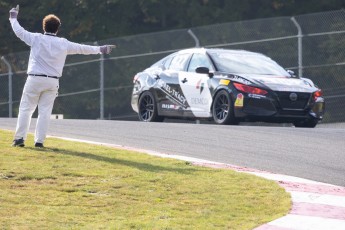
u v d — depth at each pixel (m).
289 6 93.00
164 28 95.56
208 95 48.78
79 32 93.94
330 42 64.75
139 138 39.88
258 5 92.88
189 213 23.78
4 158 29.66
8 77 72.00
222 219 23.22
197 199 25.39
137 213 23.61
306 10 93.06
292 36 62.75
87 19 93.81
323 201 25.83
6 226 21.72
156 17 95.94
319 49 64.75
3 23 92.19
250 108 46.72
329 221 23.33
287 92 47.06
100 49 32.53
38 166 28.55
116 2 93.19
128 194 25.62
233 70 49.09
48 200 24.50
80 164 29.42
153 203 24.75
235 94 47.03
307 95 47.62
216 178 28.34
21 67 72.44
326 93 64.69
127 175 28.02
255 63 50.31
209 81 48.88
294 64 65.44
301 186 28.17
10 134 36.94
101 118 69.62
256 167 32.44
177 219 23.06
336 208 24.91
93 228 21.83
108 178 27.45
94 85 71.69
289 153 35.81
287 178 29.83
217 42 68.50
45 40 32.19
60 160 29.92
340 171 31.91
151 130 42.94
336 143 38.66
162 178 27.86
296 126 49.31
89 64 71.94
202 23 92.44
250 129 43.34
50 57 32.16
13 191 25.27
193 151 36.00
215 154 35.34
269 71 49.84
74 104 72.12
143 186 26.67
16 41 92.38
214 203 24.98
